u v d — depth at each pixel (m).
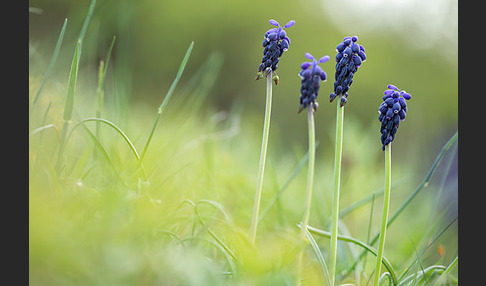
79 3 1.63
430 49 3.54
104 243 0.65
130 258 0.65
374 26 3.59
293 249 0.67
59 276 0.64
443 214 0.84
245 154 1.17
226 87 2.89
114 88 0.92
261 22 3.21
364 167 1.21
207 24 2.98
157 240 0.68
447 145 0.76
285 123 2.43
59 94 0.83
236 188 0.89
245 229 0.79
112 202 0.68
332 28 3.57
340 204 0.99
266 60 0.69
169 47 2.73
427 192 1.11
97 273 0.64
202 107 1.42
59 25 1.52
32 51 0.88
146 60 2.61
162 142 0.89
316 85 0.67
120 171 0.75
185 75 2.74
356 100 3.41
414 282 0.72
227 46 3.08
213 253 0.72
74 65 0.72
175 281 0.66
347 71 0.68
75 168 0.76
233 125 1.14
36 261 0.64
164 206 0.73
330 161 1.56
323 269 0.69
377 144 1.56
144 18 2.62
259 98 2.92
